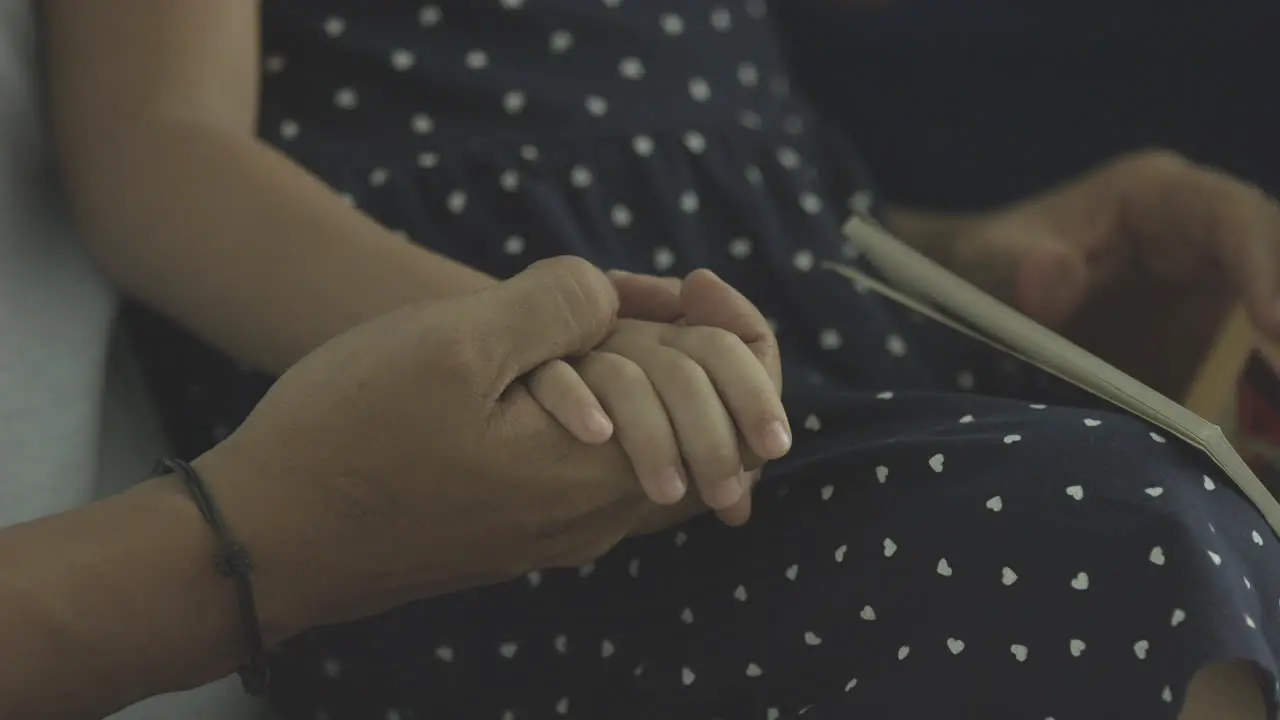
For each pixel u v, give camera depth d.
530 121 0.85
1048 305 0.90
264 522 0.66
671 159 0.85
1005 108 0.95
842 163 0.91
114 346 0.83
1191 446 0.73
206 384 0.84
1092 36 0.93
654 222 0.85
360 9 0.86
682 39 0.88
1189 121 0.91
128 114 0.77
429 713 0.80
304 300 0.76
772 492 0.77
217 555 0.66
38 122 0.78
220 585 0.66
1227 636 0.66
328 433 0.66
